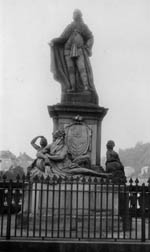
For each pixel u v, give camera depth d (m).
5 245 9.70
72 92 14.73
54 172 12.83
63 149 13.39
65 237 10.07
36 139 13.89
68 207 12.29
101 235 10.52
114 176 12.74
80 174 12.98
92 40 15.27
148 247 9.76
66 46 15.03
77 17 15.31
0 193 10.78
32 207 12.50
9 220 10.05
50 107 14.45
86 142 14.02
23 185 10.56
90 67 15.05
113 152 13.88
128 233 11.93
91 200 12.47
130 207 11.02
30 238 10.05
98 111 14.30
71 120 14.32
